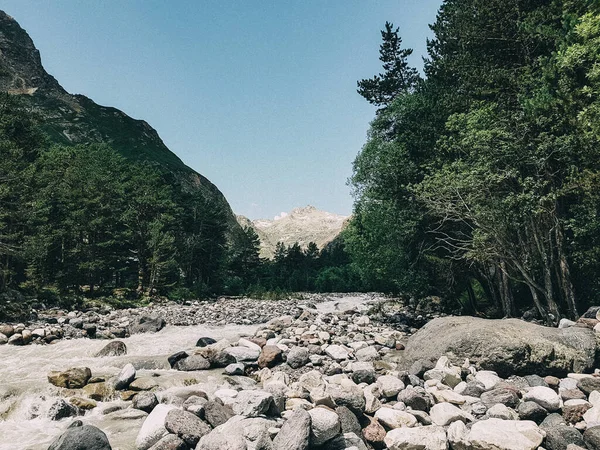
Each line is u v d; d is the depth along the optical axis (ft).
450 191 58.13
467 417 24.03
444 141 64.90
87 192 140.67
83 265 128.88
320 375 30.12
